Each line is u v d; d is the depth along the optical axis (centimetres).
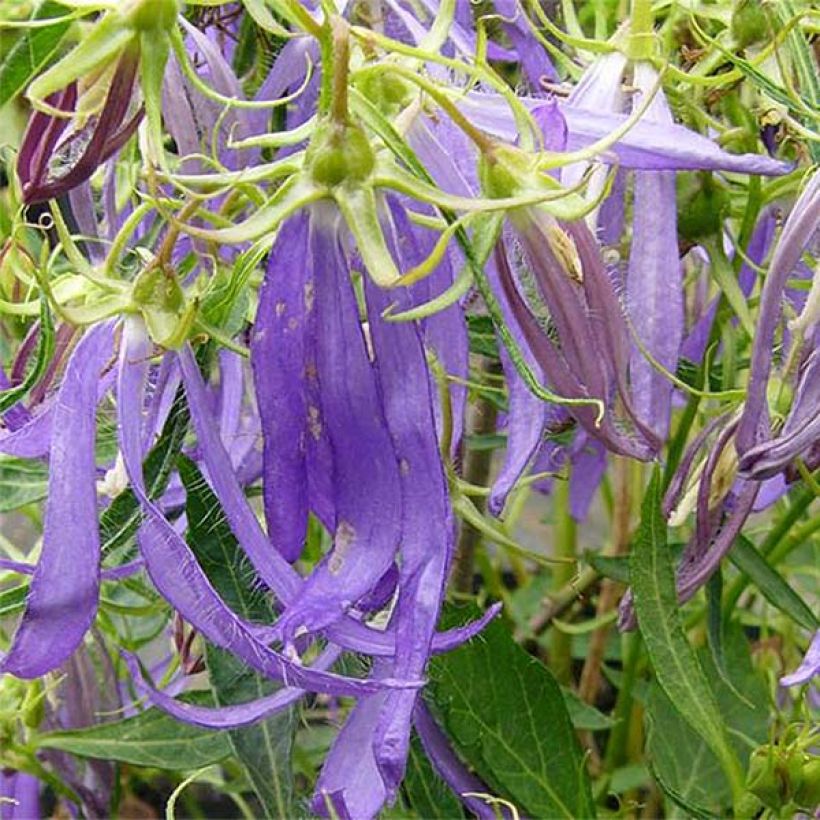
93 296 28
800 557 52
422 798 36
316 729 45
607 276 27
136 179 30
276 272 25
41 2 26
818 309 29
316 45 30
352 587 25
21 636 25
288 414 25
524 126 26
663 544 32
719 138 32
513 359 25
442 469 25
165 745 36
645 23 30
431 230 26
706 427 33
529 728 36
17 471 32
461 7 31
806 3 31
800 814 34
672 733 40
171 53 28
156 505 27
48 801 48
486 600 54
